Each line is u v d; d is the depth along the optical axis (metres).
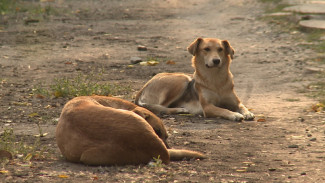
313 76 15.74
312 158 7.92
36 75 15.93
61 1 35.31
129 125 6.75
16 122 10.42
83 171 6.69
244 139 9.26
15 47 20.39
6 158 7.33
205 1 34.12
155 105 12.04
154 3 34.59
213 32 24.42
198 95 12.01
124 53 19.88
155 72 16.78
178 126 10.46
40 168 6.88
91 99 7.88
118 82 15.19
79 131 6.89
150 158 6.85
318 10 25.33
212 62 11.53
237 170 7.16
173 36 23.64
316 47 19.83
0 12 28.56
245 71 16.97
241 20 26.75
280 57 18.78
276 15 26.22
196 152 7.78
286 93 13.88
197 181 6.50
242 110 11.69
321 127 10.10
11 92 13.49
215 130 10.05
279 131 9.89
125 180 6.37
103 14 29.95
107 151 6.73
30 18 26.95
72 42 21.88
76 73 16.33
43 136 9.23
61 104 12.26
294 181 6.68
